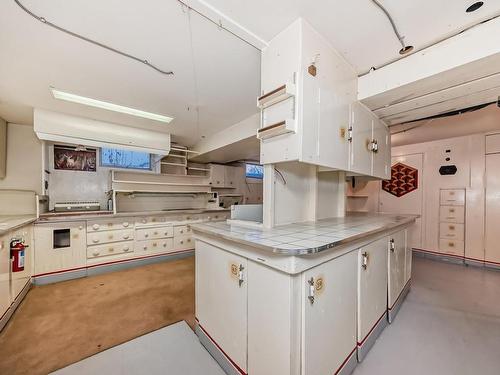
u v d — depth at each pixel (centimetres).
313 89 143
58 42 154
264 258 115
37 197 286
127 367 148
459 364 153
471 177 375
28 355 158
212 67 188
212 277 161
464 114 279
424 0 121
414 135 379
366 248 164
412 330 192
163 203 456
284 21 137
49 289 267
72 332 185
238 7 126
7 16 130
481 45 136
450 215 394
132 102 258
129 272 328
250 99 252
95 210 365
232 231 149
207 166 537
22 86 216
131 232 350
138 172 401
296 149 136
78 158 364
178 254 400
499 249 348
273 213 167
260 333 119
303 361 107
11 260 209
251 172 623
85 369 146
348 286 142
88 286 276
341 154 173
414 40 153
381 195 476
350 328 144
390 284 205
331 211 243
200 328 175
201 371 145
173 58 175
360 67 186
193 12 130
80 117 296
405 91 180
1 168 299
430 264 380
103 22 137
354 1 122
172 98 248
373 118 225
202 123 332
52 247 288
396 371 147
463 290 273
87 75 198
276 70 149
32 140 330
